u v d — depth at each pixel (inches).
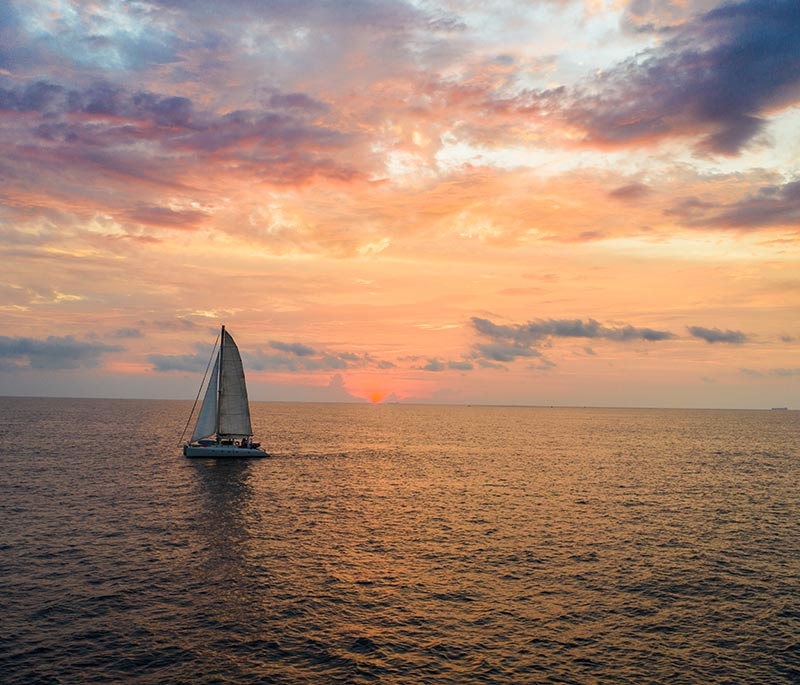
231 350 3351.4
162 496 2241.6
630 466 3563.0
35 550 1492.4
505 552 1585.9
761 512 2158.0
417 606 1206.9
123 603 1176.8
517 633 1091.9
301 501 2237.9
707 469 3469.5
